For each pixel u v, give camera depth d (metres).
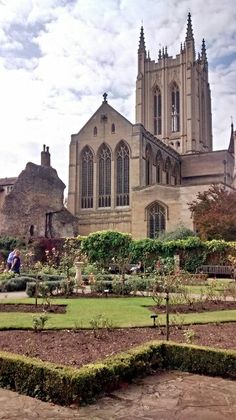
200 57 108.19
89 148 74.25
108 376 7.05
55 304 17.27
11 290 22.95
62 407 6.35
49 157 59.84
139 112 101.44
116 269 37.19
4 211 47.59
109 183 71.94
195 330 11.77
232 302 18.19
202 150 100.56
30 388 6.85
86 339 10.48
